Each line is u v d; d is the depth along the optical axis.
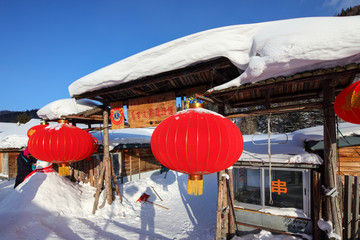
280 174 4.65
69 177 7.98
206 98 3.60
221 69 4.02
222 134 1.91
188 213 6.93
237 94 4.55
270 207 4.70
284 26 2.78
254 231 4.82
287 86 4.24
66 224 4.82
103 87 5.09
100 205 6.12
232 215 4.78
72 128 4.06
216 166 1.96
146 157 12.18
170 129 1.99
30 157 7.42
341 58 2.33
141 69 4.23
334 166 3.26
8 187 9.75
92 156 7.99
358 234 3.88
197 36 3.70
